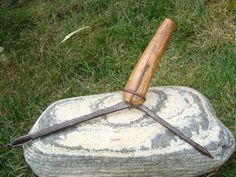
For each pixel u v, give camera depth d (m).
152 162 0.64
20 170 0.75
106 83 0.88
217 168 0.69
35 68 0.92
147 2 1.00
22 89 0.88
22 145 0.69
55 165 0.65
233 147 0.68
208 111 0.68
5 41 0.99
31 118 0.83
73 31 0.98
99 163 0.65
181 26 0.95
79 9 1.03
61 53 0.93
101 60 0.91
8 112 0.83
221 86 0.83
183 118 0.66
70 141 0.65
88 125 0.66
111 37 0.95
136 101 0.65
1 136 0.79
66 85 0.89
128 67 0.89
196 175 0.67
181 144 0.64
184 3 0.98
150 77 0.65
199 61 0.89
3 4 1.10
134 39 0.94
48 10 1.04
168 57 0.90
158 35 0.67
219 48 0.90
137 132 0.65
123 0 1.01
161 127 0.65
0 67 0.94
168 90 0.70
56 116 0.68
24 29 1.01
